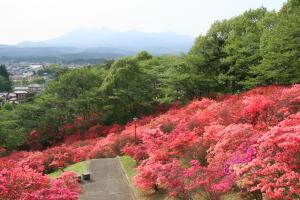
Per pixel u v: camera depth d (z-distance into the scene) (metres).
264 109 17.48
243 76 35.47
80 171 21.97
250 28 37.75
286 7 36.25
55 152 27.56
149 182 16.17
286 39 27.44
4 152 37.66
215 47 38.09
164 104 41.66
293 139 10.68
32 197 12.15
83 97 44.00
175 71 39.44
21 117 44.44
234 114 18.80
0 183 12.50
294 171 10.56
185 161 17.33
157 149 19.25
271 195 9.76
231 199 12.35
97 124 43.28
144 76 43.41
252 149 12.12
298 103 17.45
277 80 30.62
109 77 43.56
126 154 25.34
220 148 14.28
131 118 42.03
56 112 43.88
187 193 13.01
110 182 19.55
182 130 20.45
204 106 27.72
